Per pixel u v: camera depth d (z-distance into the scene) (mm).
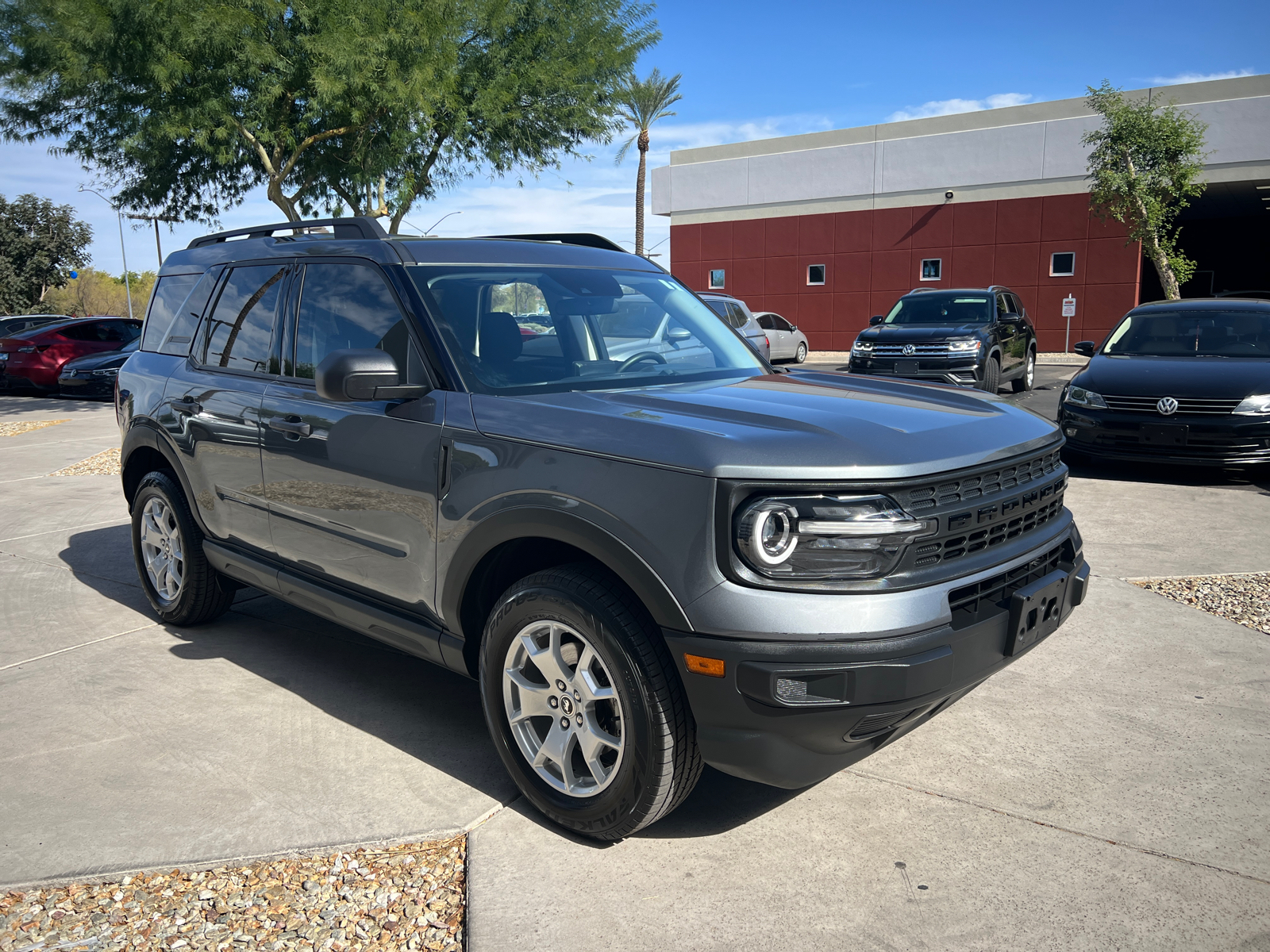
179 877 2650
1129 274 28109
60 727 3600
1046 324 29547
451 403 3064
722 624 2375
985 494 2688
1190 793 3070
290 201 16328
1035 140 28828
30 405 17547
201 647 4492
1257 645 4387
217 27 13547
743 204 34062
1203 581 5352
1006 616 2658
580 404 2893
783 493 2385
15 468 9945
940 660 2412
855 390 3312
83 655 4379
